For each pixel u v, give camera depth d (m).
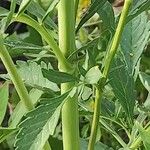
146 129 0.24
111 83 0.26
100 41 0.25
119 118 0.28
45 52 0.27
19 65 0.30
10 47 0.25
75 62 0.24
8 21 0.22
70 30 0.24
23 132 0.21
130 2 0.22
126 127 0.28
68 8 0.24
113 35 0.24
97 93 0.23
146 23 0.29
